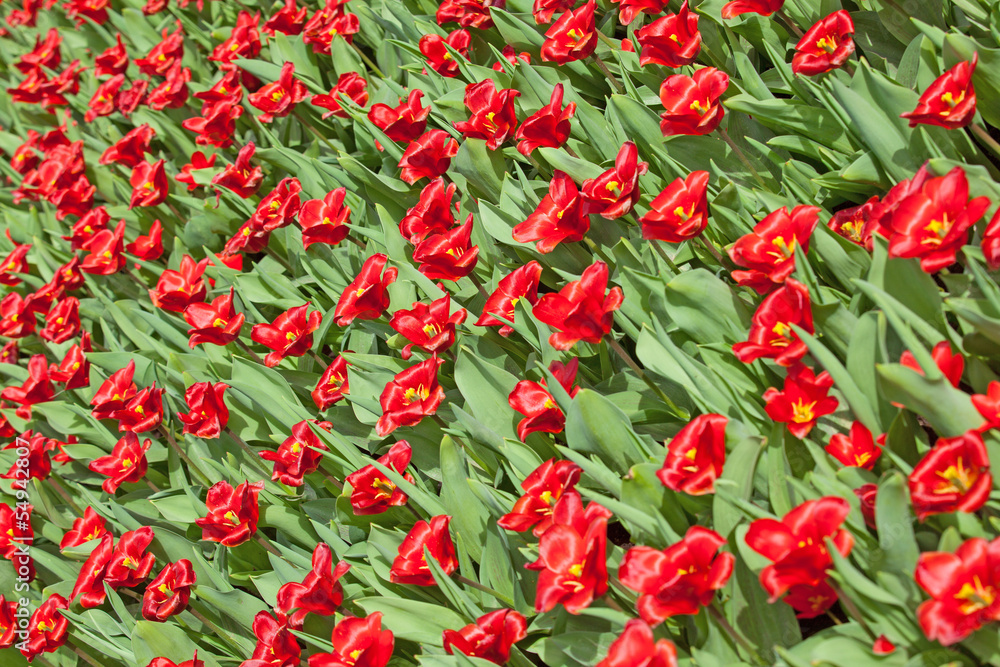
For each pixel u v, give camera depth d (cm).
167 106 364
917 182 143
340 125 323
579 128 249
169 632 211
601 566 137
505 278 202
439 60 277
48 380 287
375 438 228
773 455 158
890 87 177
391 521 217
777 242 160
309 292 287
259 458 245
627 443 177
